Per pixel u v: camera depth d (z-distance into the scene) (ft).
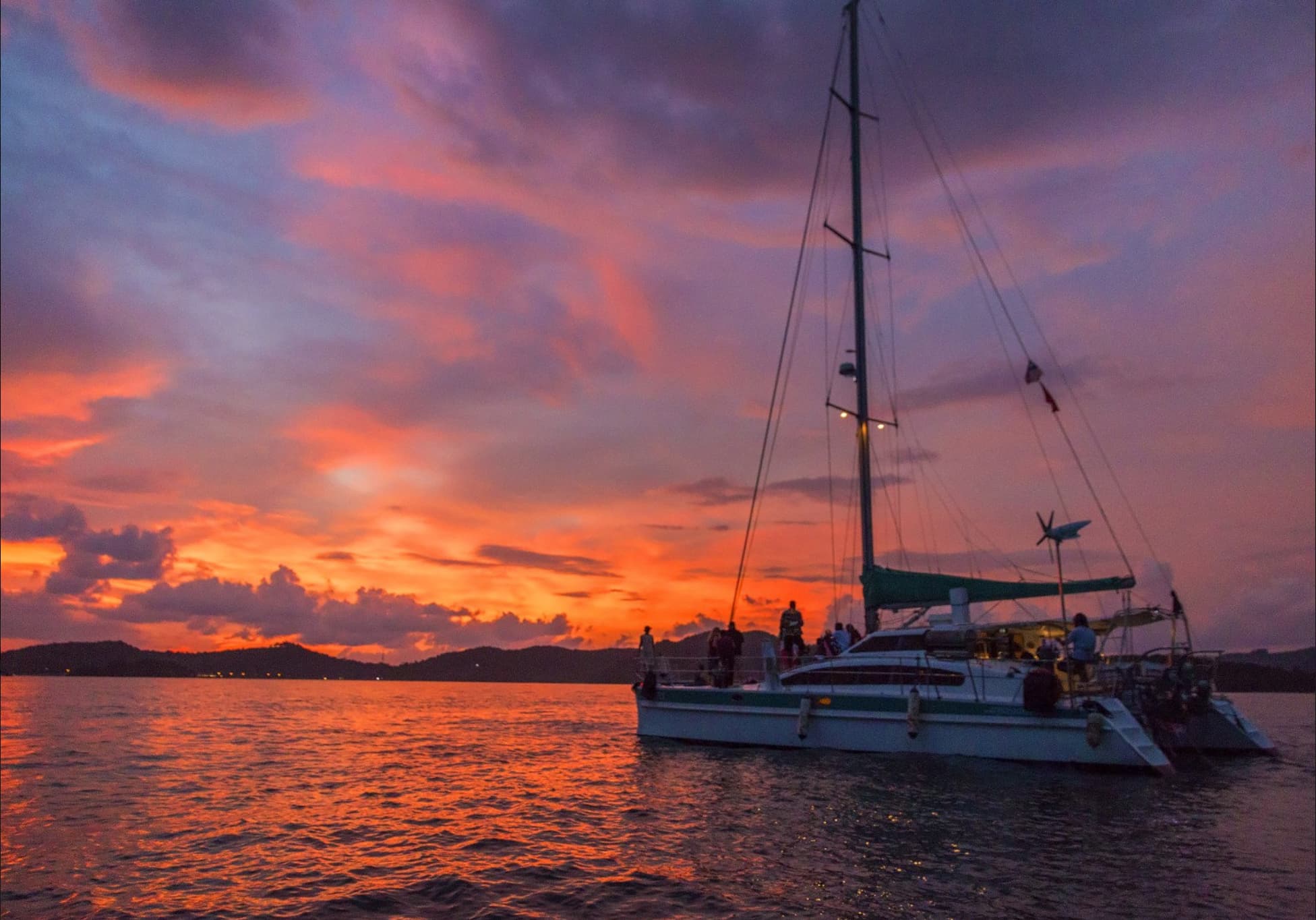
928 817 35.47
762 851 29.81
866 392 67.15
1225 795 41.65
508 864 28.50
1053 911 22.74
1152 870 27.02
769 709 58.85
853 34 73.67
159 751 73.67
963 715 51.31
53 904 24.56
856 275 69.41
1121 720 47.62
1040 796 40.42
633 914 22.58
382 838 33.68
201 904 24.30
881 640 57.26
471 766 59.72
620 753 63.62
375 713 147.13
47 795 46.68
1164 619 56.24
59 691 279.90
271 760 65.31
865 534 64.90
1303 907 23.24
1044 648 53.52
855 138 71.61
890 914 22.40
